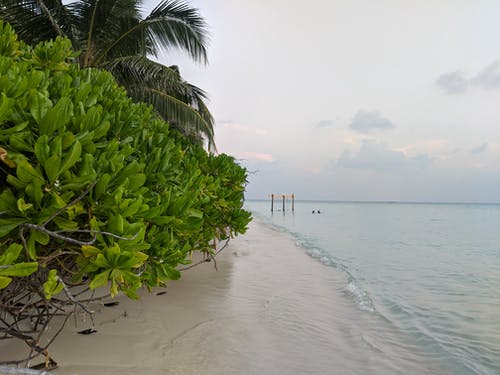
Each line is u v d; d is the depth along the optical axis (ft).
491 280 23.35
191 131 39.93
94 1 29.73
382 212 180.86
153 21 31.24
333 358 9.71
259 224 72.90
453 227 79.25
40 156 4.95
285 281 18.74
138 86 31.81
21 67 6.75
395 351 10.65
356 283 19.56
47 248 6.31
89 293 13.19
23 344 8.50
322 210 206.08
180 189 8.82
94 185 5.74
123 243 5.63
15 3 27.32
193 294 14.82
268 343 10.30
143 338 9.73
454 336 12.41
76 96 6.61
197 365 8.55
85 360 8.18
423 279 23.40
